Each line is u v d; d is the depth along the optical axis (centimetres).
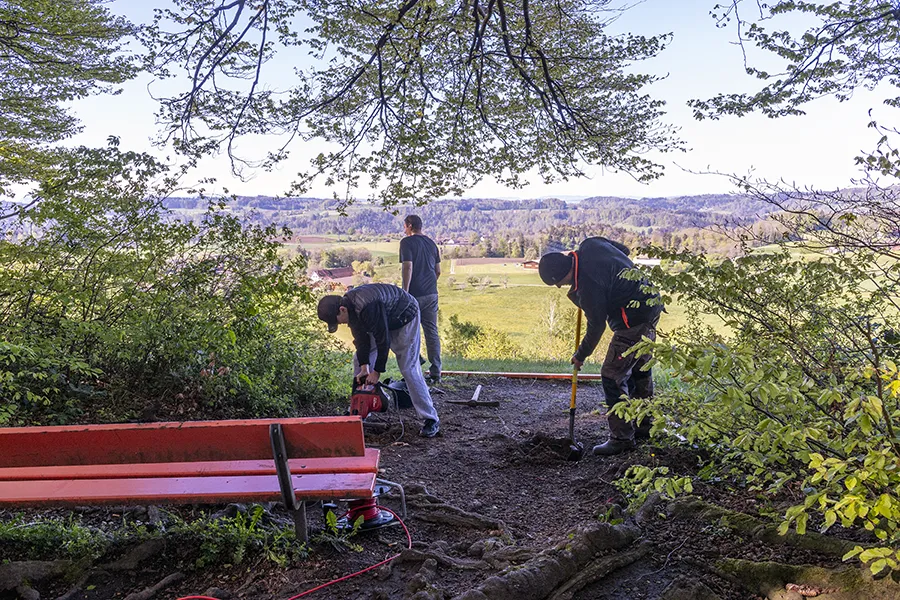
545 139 751
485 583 264
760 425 248
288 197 689
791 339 291
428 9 568
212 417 530
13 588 279
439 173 721
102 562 303
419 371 575
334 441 291
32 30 811
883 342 322
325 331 740
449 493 435
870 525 234
